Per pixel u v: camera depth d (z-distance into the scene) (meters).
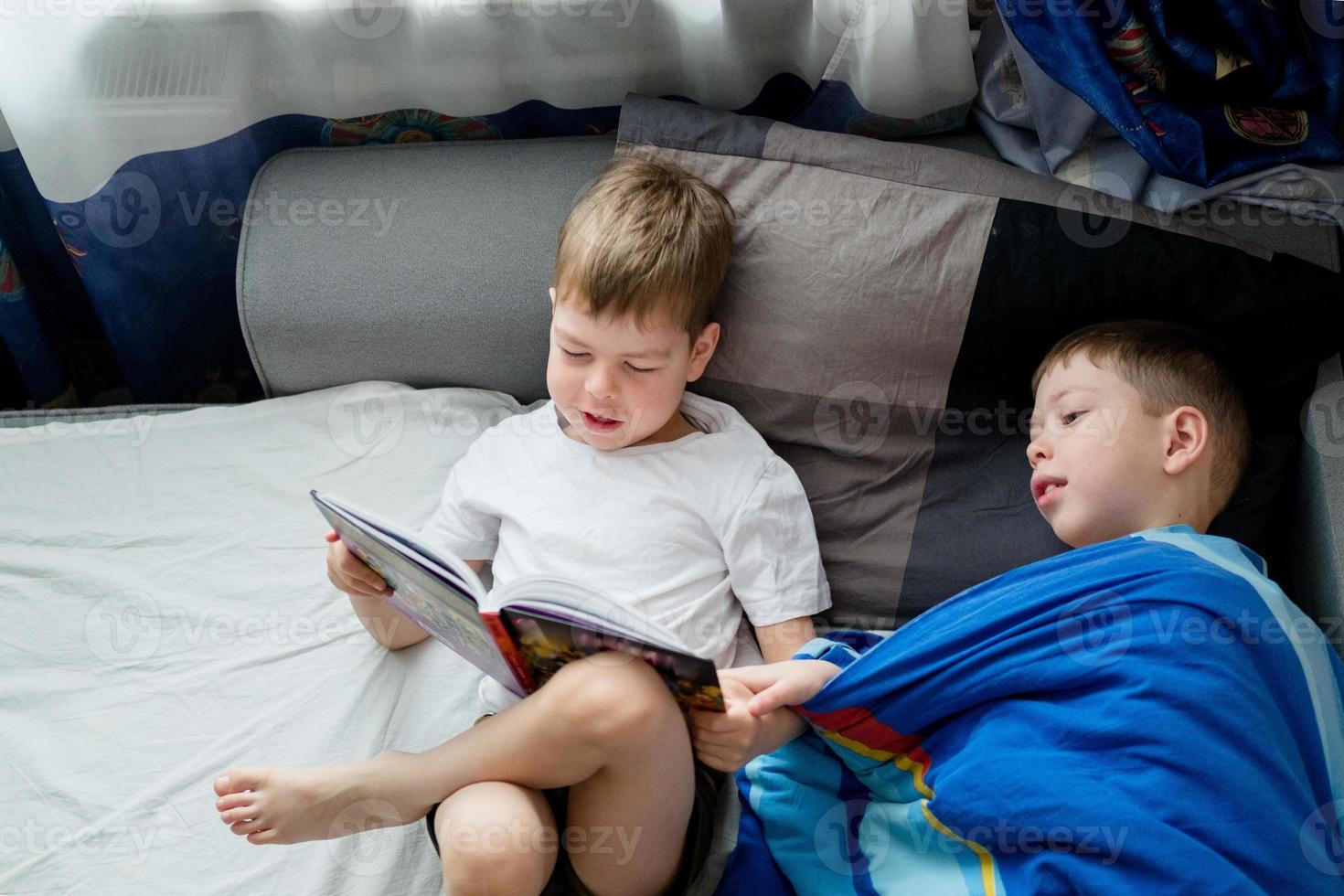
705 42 1.25
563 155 1.29
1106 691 0.88
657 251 1.02
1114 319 1.12
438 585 0.87
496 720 0.90
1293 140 1.12
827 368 1.15
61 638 1.11
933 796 0.90
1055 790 0.83
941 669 0.93
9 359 1.56
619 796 0.87
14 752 1.02
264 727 1.04
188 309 1.47
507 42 1.28
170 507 1.21
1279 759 0.85
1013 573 0.98
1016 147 1.22
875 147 1.16
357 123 1.36
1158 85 1.12
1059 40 1.09
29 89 1.21
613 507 1.08
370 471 1.23
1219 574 0.92
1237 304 1.09
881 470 1.17
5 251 1.38
